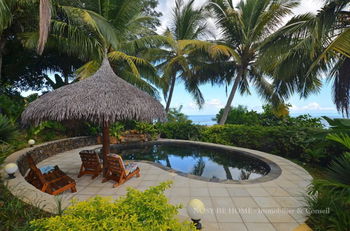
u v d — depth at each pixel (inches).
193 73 464.8
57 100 132.9
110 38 274.4
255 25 344.8
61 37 257.8
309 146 231.6
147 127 381.7
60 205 80.9
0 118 154.0
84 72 277.9
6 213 77.6
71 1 260.2
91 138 322.0
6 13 174.1
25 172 171.9
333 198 88.4
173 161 270.8
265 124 390.6
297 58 224.7
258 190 140.3
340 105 243.1
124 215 49.0
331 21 177.9
